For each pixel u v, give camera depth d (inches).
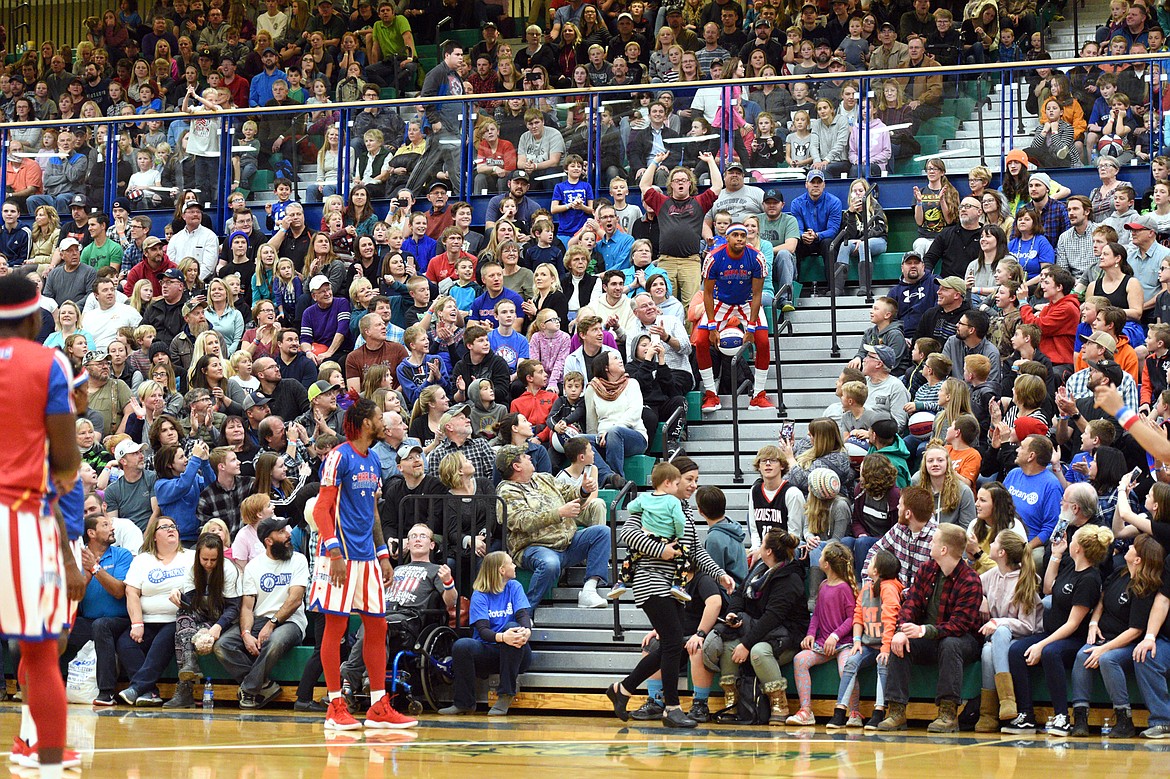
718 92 866.1
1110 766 380.8
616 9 1209.4
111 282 813.2
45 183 971.9
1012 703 483.5
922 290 737.6
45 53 1296.8
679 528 499.5
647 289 748.0
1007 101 840.3
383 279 801.6
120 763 362.3
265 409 685.9
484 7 1311.5
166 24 1306.6
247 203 929.5
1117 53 1018.7
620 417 651.5
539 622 580.7
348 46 1192.8
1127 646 475.2
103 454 676.1
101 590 591.2
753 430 682.8
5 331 280.7
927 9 1084.5
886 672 491.5
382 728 469.4
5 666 608.4
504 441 617.0
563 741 435.8
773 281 792.3
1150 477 543.2
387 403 649.6
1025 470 551.8
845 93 858.1
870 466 549.3
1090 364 611.2
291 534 598.9
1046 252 747.4
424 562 565.0
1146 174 818.2
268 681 569.9
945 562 494.6
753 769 363.9
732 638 513.7
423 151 901.8
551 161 880.9
